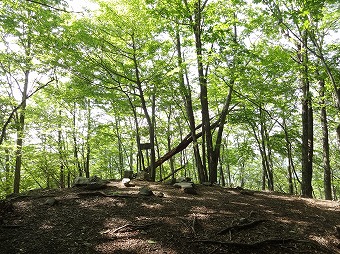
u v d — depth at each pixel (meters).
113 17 9.56
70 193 7.07
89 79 11.09
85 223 5.16
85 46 10.22
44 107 15.88
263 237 4.95
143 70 11.58
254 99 12.34
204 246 4.48
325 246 4.90
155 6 9.79
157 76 10.80
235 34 11.55
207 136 10.86
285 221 5.91
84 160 18.72
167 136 19.16
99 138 17.06
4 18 9.76
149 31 10.13
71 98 12.30
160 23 10.16
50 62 10.30
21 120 14.37
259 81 10.69
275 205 7.26
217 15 10.51
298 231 5.41
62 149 16.47
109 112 16.39
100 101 14.70
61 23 9.27
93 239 4.54
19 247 4.23
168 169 26.17
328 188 14.09
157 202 6.48
